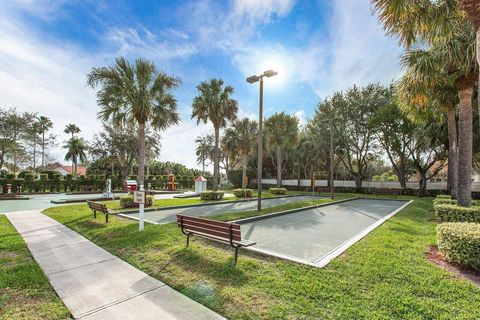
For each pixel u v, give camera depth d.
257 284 3.25
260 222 8.16
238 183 35.34
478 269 3.50
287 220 8.59
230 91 17.17
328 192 27.25
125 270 3.87
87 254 4.65
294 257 4.36
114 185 27.91
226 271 3.67
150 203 11.84
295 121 25.80
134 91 11.29
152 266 3.96
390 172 36.47
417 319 2.44
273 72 9.73
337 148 26.36
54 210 10.16
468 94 7.60
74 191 25.11
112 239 5.54
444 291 2.96
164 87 12.02
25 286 3.27
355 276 3.41
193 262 4.05
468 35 6.84
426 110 10.28
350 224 7.88
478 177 24.70
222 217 8.33
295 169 36.53
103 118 11.36
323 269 3.65
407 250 4.53
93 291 3.17
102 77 10.87
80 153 44.88
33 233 6.33
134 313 2.65
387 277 3.37
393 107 19.92
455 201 9.55
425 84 7.73
